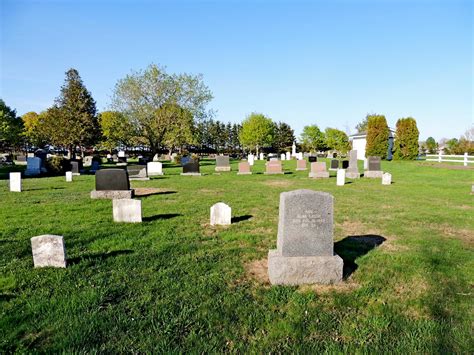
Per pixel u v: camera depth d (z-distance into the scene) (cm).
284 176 2473
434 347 363
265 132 6925
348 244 745
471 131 6372
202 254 668
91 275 559
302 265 529
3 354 353
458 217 1029
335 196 1470
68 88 5222
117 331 394
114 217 948
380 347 364
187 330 400
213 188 1786
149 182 2078
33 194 1515
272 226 916
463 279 546
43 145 6869
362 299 478
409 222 966
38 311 436
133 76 4306
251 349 362
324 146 8056
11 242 738
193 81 4488
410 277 557
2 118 4906
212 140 9294
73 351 357
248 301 470
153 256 653
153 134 4388
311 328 401
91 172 2886
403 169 2920
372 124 4159
